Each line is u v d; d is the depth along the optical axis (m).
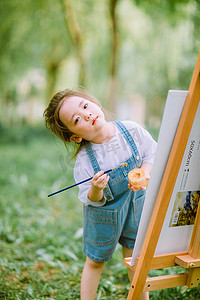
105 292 2.78
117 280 2.96
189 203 1.89
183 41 6.11
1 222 4.22
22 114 15.24
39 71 14.28
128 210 2.21
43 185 6.34
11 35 10.24
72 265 3.20
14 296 2.56
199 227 1.87
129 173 1.90
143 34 9.37
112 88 9.34
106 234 2.17
